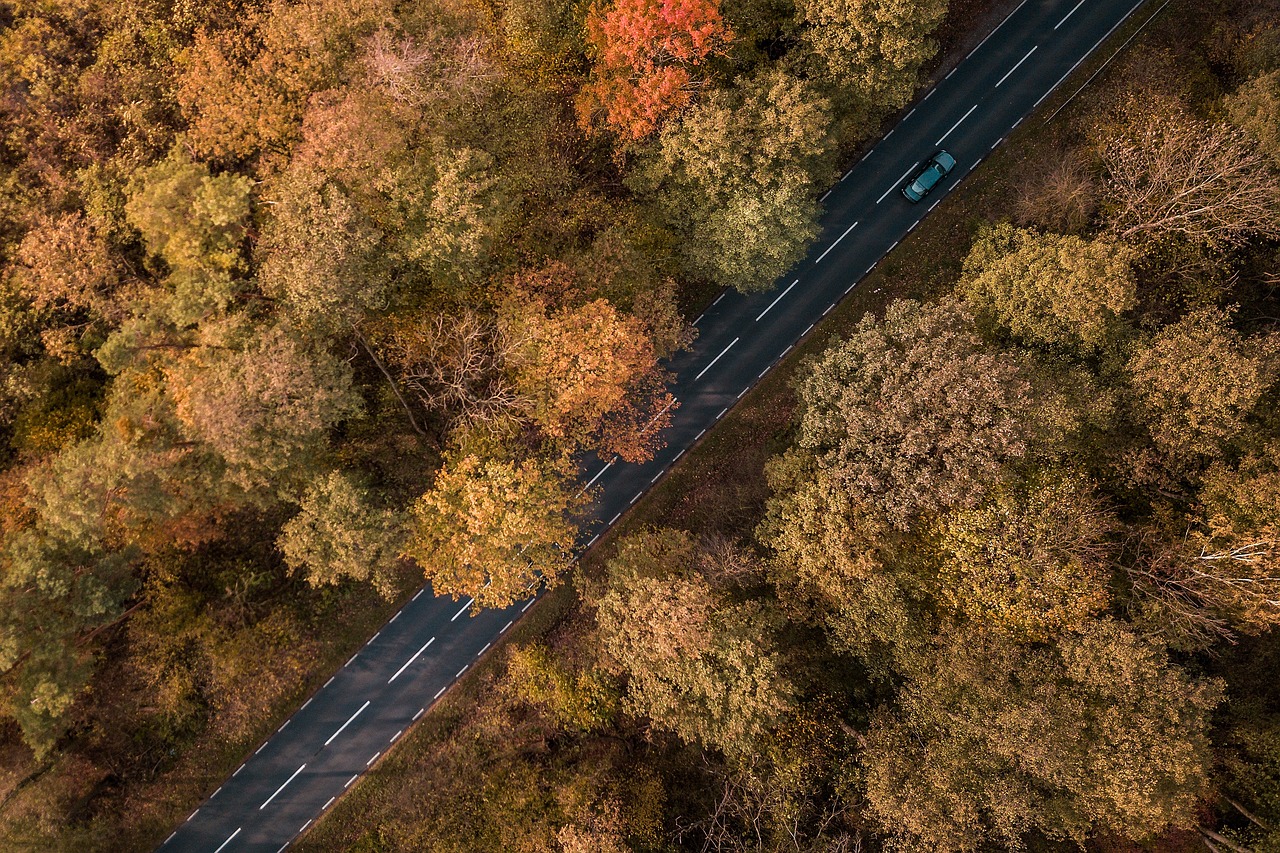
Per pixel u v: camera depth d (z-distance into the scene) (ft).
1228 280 136.05
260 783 147.84
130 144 131.54
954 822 115.34
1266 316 136.67
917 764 118.93
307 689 149.69
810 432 126.72
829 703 136.36
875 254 160.35
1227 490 116.57
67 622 122.83
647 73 119.96
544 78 141.90
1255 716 127.13
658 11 118.21
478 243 119.65
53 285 122.62
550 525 126.82
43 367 129.80
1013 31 161.99
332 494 118.42
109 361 115.44
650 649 124.57
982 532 116.37
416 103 121.08
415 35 126.62
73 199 130.93
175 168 119.34
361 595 151.23
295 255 115.34
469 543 122.31
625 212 137.69
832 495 122.21
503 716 151.23
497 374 134.92
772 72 125.80
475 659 153.07
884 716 128.26
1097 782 111.34
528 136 136.77
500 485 121.39
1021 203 145.07
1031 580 115.14
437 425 147.84
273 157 124.36
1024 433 116.57
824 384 125.49
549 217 137.59
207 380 113.29
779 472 131.44
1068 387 123.95
